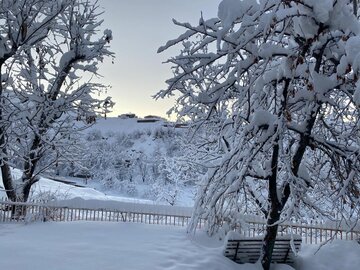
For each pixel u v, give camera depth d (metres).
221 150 14.48
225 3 8.73
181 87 11.27
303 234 14.10
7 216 14.97
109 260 9.81
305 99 9.73
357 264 11.52
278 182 12.68
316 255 12.23
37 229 12.99
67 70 18.44
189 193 29.92
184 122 16.19
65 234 12.30
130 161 50.09
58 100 17.44
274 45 9.26
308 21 8.60
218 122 13.41
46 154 19.23
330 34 9.16
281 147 9.40
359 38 7.70
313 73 9.38
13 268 8.84
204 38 9.97
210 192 11.48
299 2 8.36
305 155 13.23
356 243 12.60
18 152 16.31
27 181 17.25
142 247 11.14
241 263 11.27
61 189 31.30
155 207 15.65
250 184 13.14
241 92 9.68
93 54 18.44
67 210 15.70
